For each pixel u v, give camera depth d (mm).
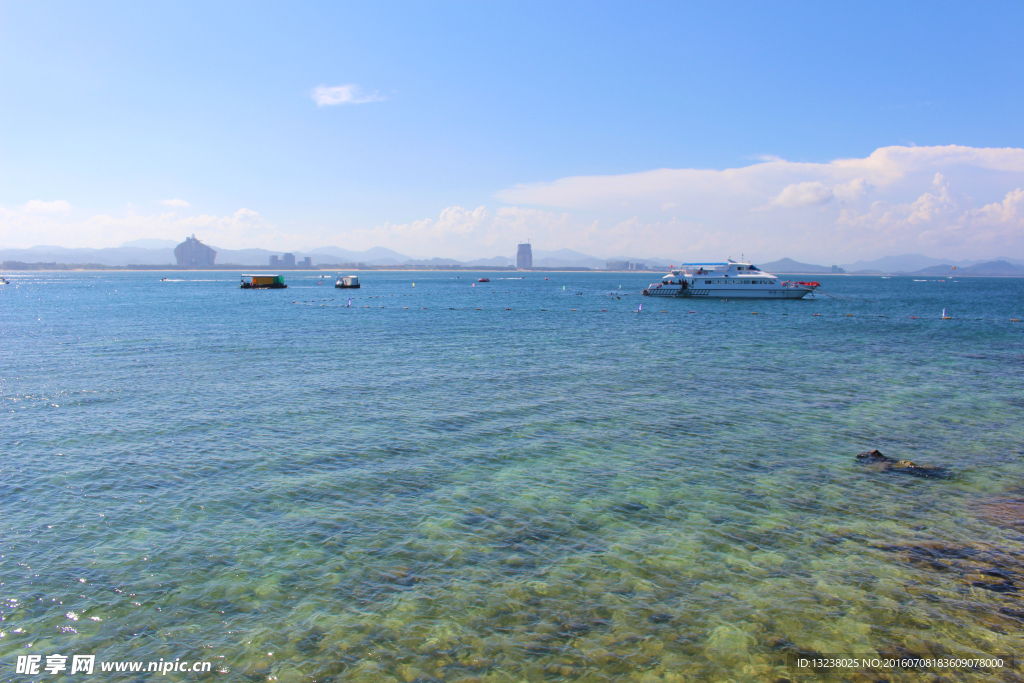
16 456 19016
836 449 20578
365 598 11430
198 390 28797
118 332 54375
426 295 136750
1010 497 16328
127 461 18688
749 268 111938
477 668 9578
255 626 10617
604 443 21109
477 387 30062
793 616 10875
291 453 19609
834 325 65688
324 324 63875
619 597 11469
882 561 12836
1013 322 70562
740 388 30359
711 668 9570
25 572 12188
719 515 15148
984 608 11109
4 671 9430
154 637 10320
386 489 16703
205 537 13766
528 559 12898
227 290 158875
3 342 46469
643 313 83250
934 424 23812
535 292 155500
